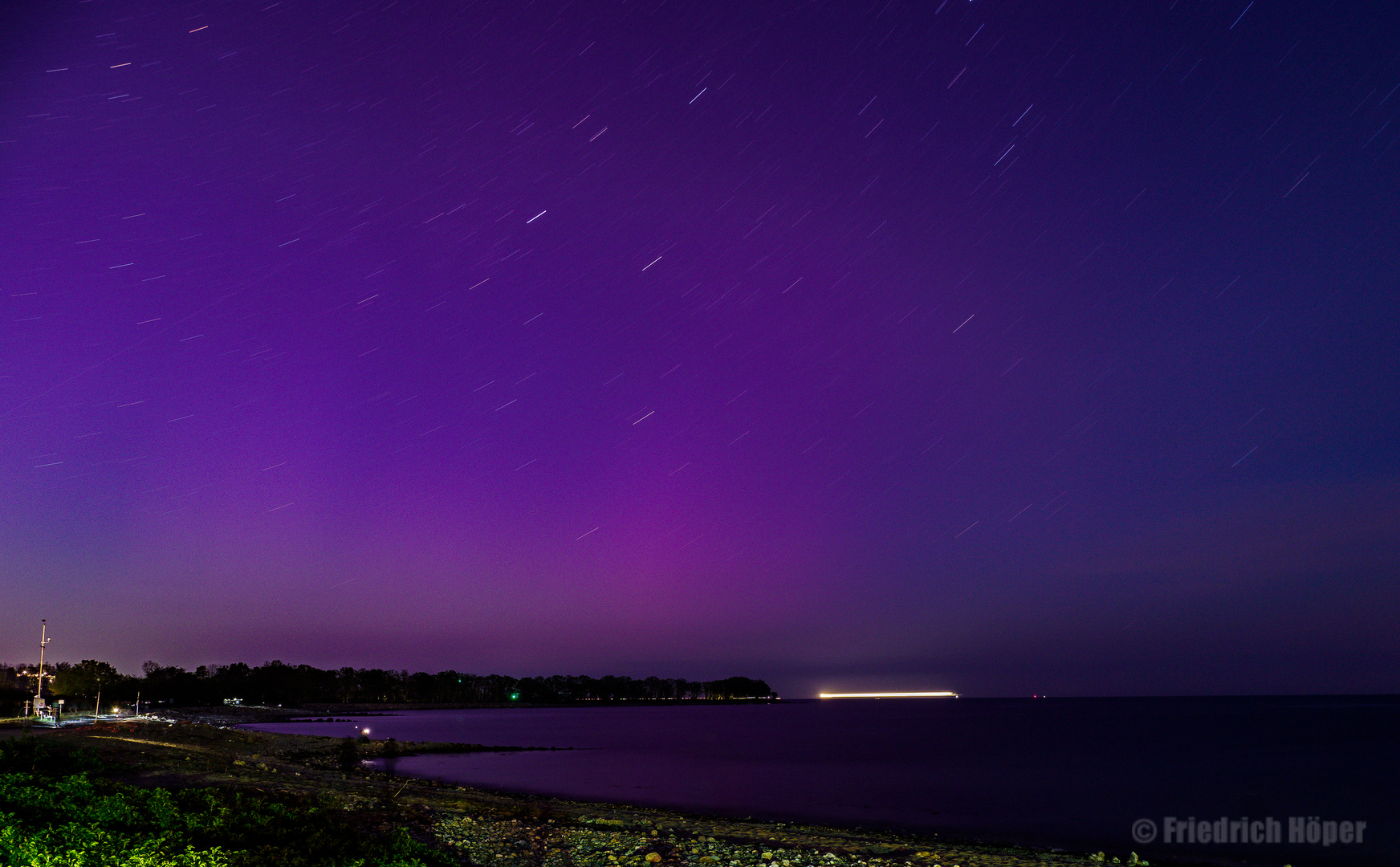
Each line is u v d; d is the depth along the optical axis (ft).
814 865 81.15
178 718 482.69
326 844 58.34
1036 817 140.15
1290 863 100.78
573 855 79.82
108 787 74.54
